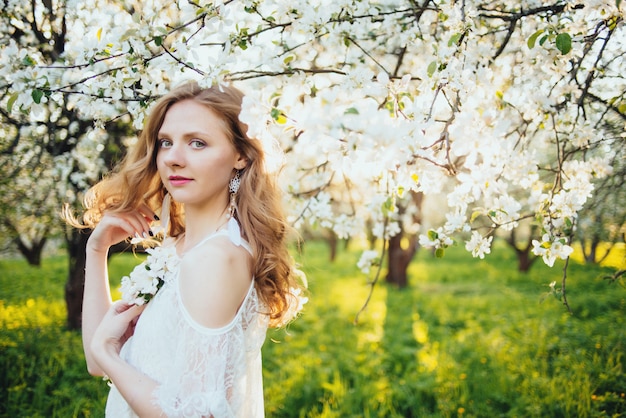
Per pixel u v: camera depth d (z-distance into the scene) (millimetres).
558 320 6473
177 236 1601
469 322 6891
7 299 7340
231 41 1744
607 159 1713
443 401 3791
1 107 3006
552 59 1822
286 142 2746
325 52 2650
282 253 1446
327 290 9883
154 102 1689
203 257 1188
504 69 2193
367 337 5867
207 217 1365
